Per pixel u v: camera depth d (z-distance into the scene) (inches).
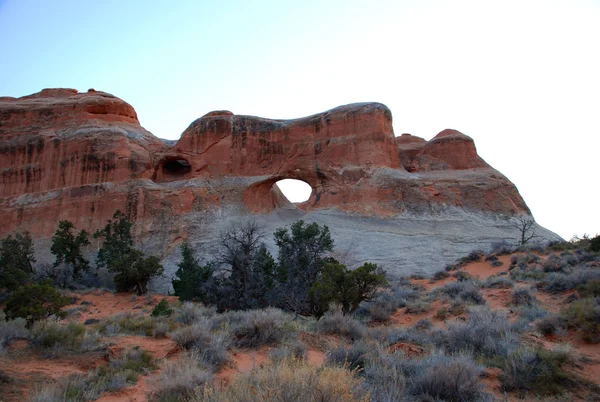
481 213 2047.2
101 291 1606.8
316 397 195.3
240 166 2378.2
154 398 268.4
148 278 1659.7
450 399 277.4
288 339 420.8
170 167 2541.8
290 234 1919.3
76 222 2236.7
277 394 193.9
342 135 2311.8
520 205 2177.7
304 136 2390.5
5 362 333.1
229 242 1704.0
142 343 416.2
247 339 421.1
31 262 2043.6
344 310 744.3
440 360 316.8
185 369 291.7
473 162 2519.7
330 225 1963.6
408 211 2023.9
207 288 1203.2
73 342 398.9
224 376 319.3
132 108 2780.5
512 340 398.9
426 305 747.4
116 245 1820.9
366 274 754.2
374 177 2142.0
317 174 2300.7
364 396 214.4
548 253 1182.3
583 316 453.1
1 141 2573.8
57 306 642.8
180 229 2090.3
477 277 1061.1
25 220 2317.9
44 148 2485.2
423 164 2541.8
